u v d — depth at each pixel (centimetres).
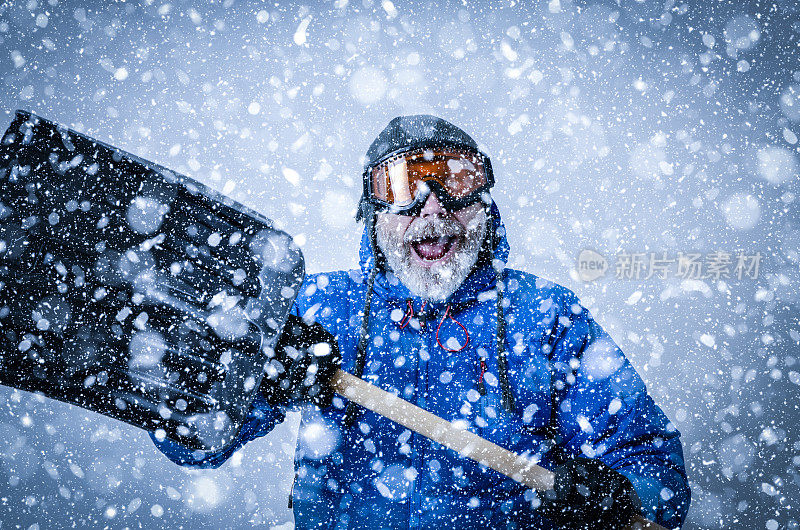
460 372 129
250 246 112
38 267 105
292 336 117
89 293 107
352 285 141
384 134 141
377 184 134
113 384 107
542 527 122
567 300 136
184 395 109
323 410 125
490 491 122
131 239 108
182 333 109
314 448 125
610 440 124
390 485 122
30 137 105
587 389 127
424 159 132
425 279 130
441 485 122
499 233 142
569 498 111
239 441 128
